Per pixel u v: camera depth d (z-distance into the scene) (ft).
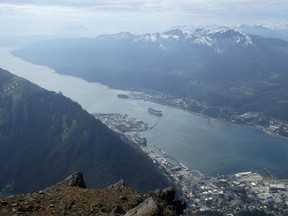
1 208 96.48
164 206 84.94
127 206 98.84
